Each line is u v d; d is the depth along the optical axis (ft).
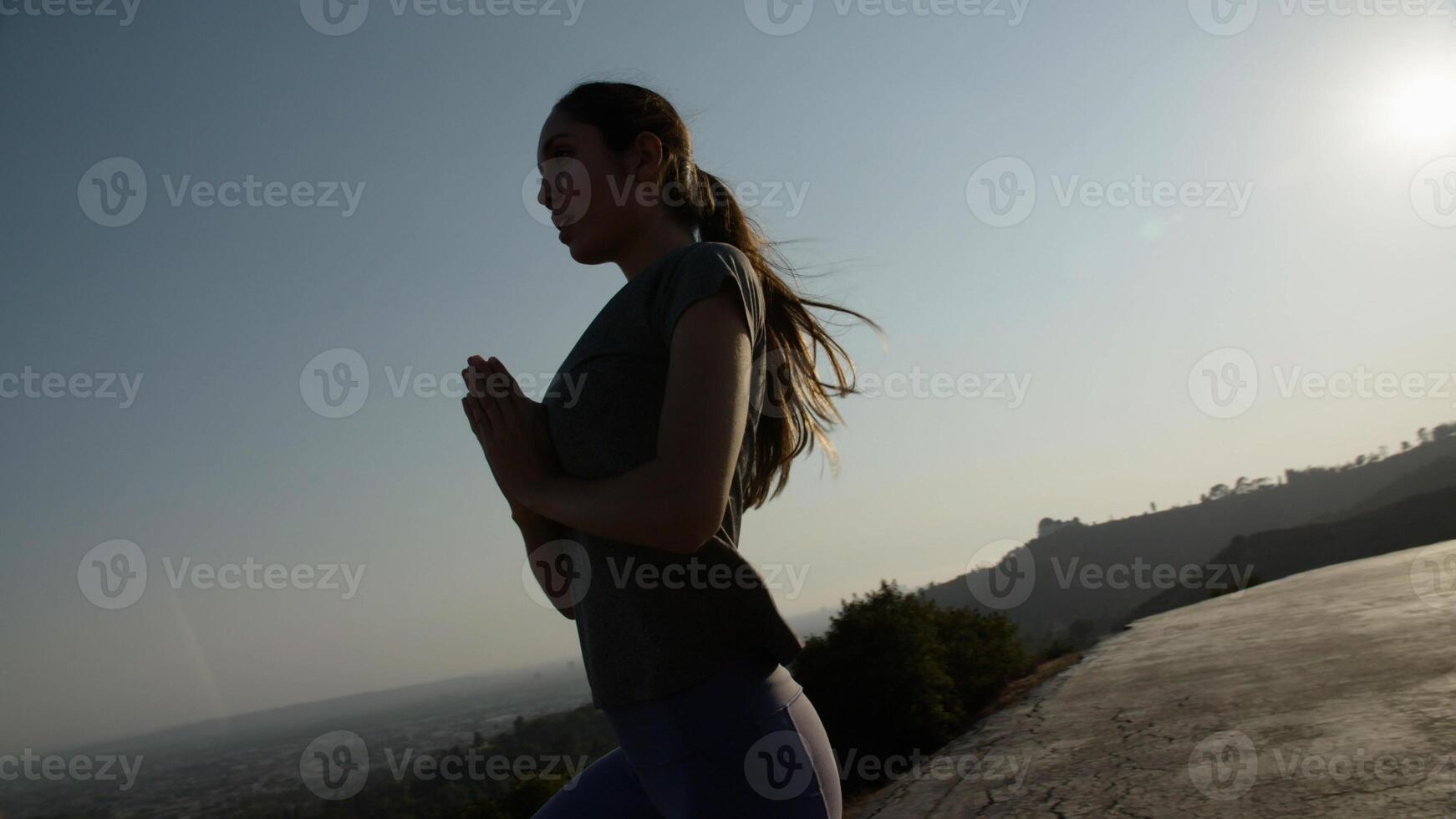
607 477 3.27
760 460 4.26
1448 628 17.03
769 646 3.52
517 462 3.43
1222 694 15.10
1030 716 18.47
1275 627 24.95
